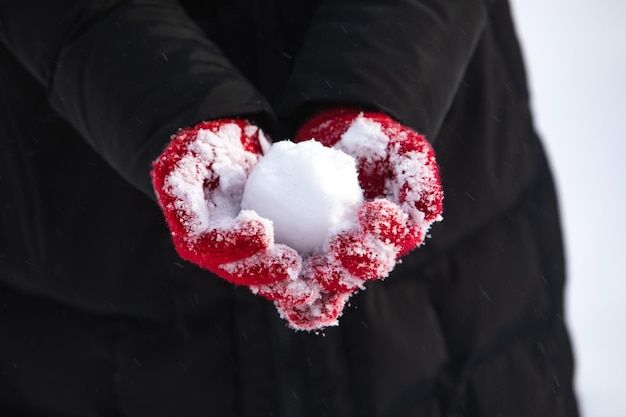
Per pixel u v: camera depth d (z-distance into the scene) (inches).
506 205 55.2
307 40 48.0
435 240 53.4
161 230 51.7
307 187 41.8
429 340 53.3
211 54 46.3
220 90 44.6
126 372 52.4
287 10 51.8
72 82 46.6
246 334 51.2
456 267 54.0
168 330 51.9
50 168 52.1
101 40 46.1
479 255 54.3
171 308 51.8
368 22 47.3
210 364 51.5
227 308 51.4
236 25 51.6
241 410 51.6
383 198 43.3
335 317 42.5
